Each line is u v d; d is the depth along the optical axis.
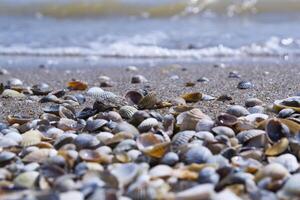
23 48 9.19
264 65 7.54
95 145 3.71
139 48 8.99
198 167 3.20
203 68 7.44
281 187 2.92
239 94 5.37
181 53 8.66
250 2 11.64
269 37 9.35
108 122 4.23
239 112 4.43
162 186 2.93
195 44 9.09
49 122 4.38
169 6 11.66
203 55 8.55
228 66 7.55
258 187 2.97
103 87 6.12
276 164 3.17
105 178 3.00
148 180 3.02
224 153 3.52
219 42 9.19
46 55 8.82
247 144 3.80
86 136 3.77
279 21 10.58
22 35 10.04
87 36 9.87
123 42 9.34
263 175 3.07
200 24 10.60
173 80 6.48
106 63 8.17
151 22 10.89
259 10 11.37
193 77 6.68
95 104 4.70
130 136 3.79
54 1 12.31
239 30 9.98
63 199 2.68
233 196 2.68
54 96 5.29
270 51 8.62
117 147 3.63
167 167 3.22
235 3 11.59
